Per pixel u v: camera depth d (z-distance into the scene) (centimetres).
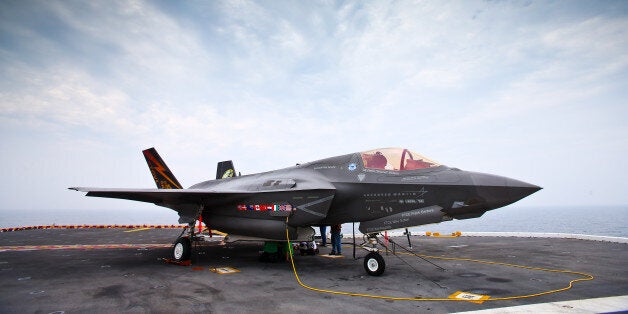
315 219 784
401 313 426
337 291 551
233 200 921
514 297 503
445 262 860
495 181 653
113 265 818
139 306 457
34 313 424
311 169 899
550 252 1031
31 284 595
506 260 887
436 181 697
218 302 480
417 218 703
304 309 445
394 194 736
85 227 2331
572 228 14500
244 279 652
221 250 1157
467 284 603
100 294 524
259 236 879
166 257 959
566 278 649
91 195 909
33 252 1069
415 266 805
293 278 664
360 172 798
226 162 1434
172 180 1431
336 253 1042
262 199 872
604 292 532
